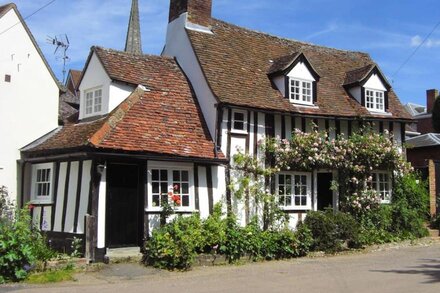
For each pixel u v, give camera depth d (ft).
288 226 48.73
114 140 40.27
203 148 45.42
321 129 53.88
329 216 48.73
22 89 49.83
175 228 39.19
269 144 49.47
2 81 48.37
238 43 56.75
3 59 48.57
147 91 47.21
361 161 54.39
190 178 44.52
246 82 51.21
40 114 50.96
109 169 40.65
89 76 48.49
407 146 60.80
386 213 54.75
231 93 48.24
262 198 47.52
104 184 39.88
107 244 39.78
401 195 58.23
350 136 55.26
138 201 41.81
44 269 34.78
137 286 31.04
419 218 58.23
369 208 54.08
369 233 51.85
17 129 49.08
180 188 43.96
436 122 94.89
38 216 44.80
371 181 56.18
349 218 49.78
